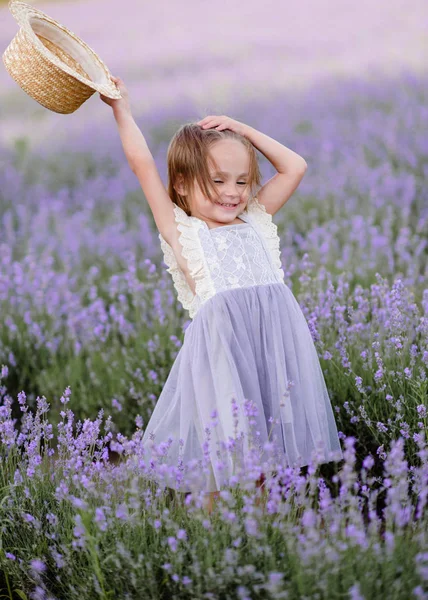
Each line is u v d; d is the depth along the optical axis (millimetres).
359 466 3086
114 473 2553
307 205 7281
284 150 3113
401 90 9945
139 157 2961
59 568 2404
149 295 5098
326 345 3518
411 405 3031
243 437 2465
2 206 8875
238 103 10344
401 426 2922
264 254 2965
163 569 2182
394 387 3162
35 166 10055
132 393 3891
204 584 2082
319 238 6145
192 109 10328
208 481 2676
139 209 8219
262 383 2805
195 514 2225
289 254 5832
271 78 10867
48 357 4668
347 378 3268
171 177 3039
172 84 11281
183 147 2922
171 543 2080
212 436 2686
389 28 11273
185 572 2145
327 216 6801
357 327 3516
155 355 4230
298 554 1998
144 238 6699
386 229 5848
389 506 2158
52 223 8133
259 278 2889
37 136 10633
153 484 2486
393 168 7887
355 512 2115
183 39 12242
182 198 3043
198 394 2762
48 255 6254
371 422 3082
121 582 2217
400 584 1932
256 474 2133
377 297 4008
